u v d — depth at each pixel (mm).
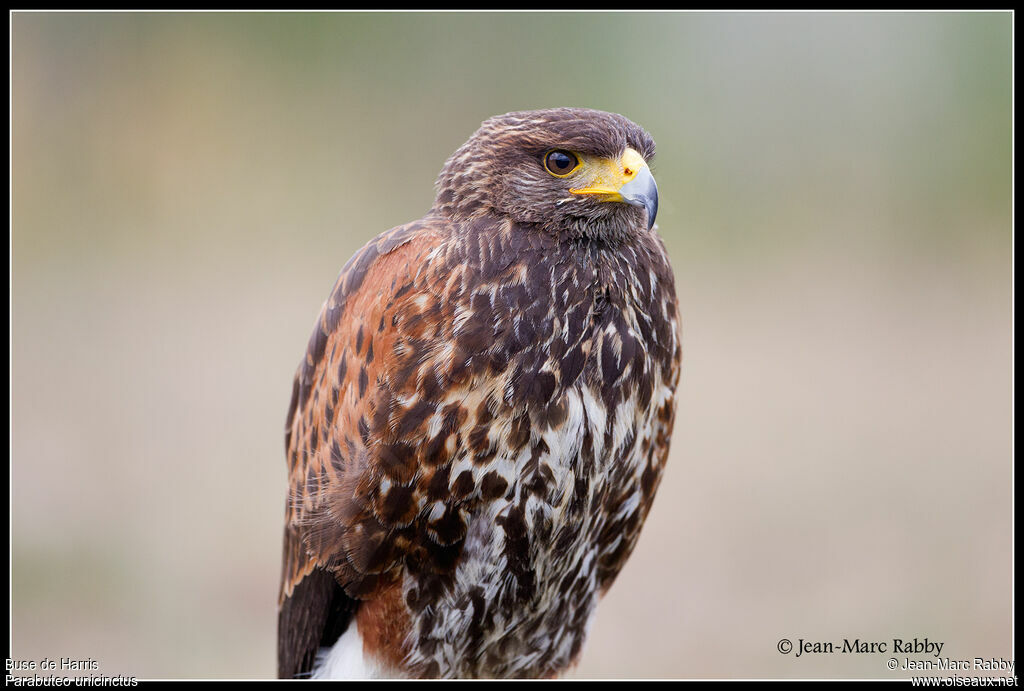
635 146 6316
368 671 6512
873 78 18203
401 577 6266
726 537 12211
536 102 18047
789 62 18203
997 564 11570
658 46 17984
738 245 18109
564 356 6000
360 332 6078
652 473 6648
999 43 18016
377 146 18797
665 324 6398
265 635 11109
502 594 6344
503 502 6047
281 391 15492
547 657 6871
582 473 6137
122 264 18812
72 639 11031
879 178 18297
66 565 11812
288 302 17766
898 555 11805
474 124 18344
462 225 6199
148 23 19234
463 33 18344
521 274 5996
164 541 12344
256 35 18984
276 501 13070
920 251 18234
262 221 18984
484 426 5914
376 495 6039
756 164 18062
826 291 17891
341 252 18641
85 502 12781
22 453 13594
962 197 18516
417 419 5906
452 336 5891
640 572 11727
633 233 6359
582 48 17938
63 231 18875
